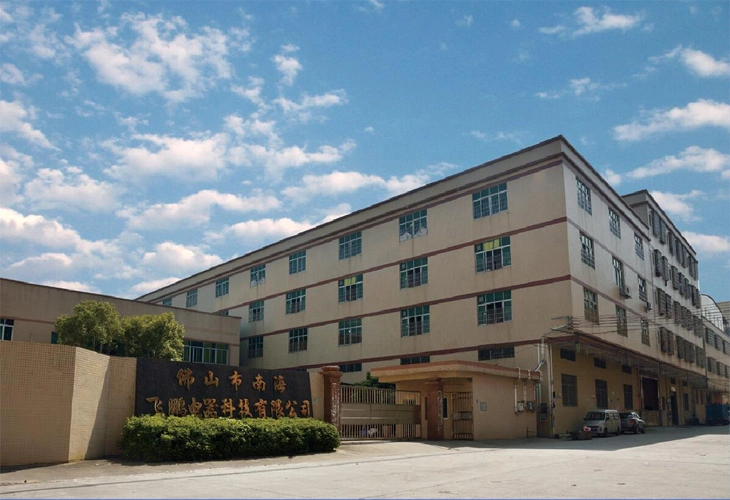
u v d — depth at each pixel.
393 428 23.48
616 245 38.16
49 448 13.31
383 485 11.42
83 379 14.27
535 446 22.81
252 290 49.88
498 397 26.91
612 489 10.80
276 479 12.21
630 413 34.44
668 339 47.53
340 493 10.41
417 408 24.89
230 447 15.51
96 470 12.99
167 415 16.30
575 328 29.45
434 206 36.78
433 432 24.53
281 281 47.12
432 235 36.50
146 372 16.16
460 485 11.42
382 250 39.41
